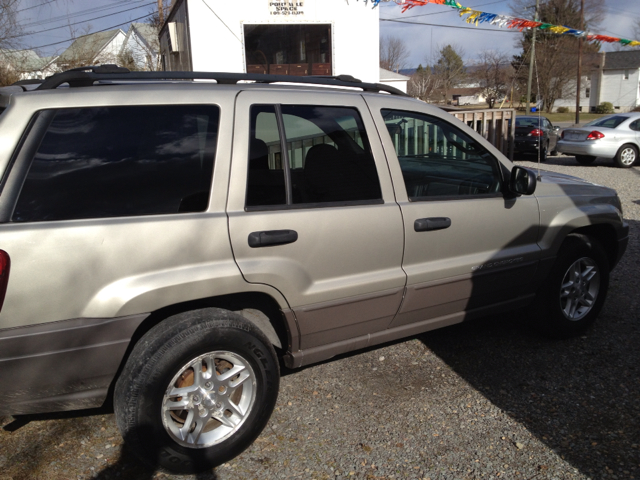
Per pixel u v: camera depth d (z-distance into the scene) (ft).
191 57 27.43
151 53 88.38
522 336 13.88
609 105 162.20
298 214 9.28
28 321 7.39
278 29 28.25
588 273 13.71
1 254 7.13
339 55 29.22
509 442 9.50
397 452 9.27
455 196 11.31
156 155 8.39
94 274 7.70
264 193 9.11
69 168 7.83
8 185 7.43
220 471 8.82
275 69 28.60
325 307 9.71
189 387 8.39
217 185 8.69
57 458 9.07
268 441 9.59
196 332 8.13
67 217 7.68
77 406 8.07
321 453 9.25
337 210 9.68
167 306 8.63
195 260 8.37
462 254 11.39
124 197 8.09
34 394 7.68
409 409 10.57
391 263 10.41
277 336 10.15
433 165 11.26
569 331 13.55
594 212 13.47
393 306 10.62
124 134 8.27
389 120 10.85
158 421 8.00
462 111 33.30
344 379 11.73
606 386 11.30
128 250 7.89
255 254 8.85
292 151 9.52
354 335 10.52
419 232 10.64
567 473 8.68
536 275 12.69
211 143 8.79
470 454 9.20
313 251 9.43
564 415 10.28
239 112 9.07
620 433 9.66
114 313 7.80
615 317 14.94
